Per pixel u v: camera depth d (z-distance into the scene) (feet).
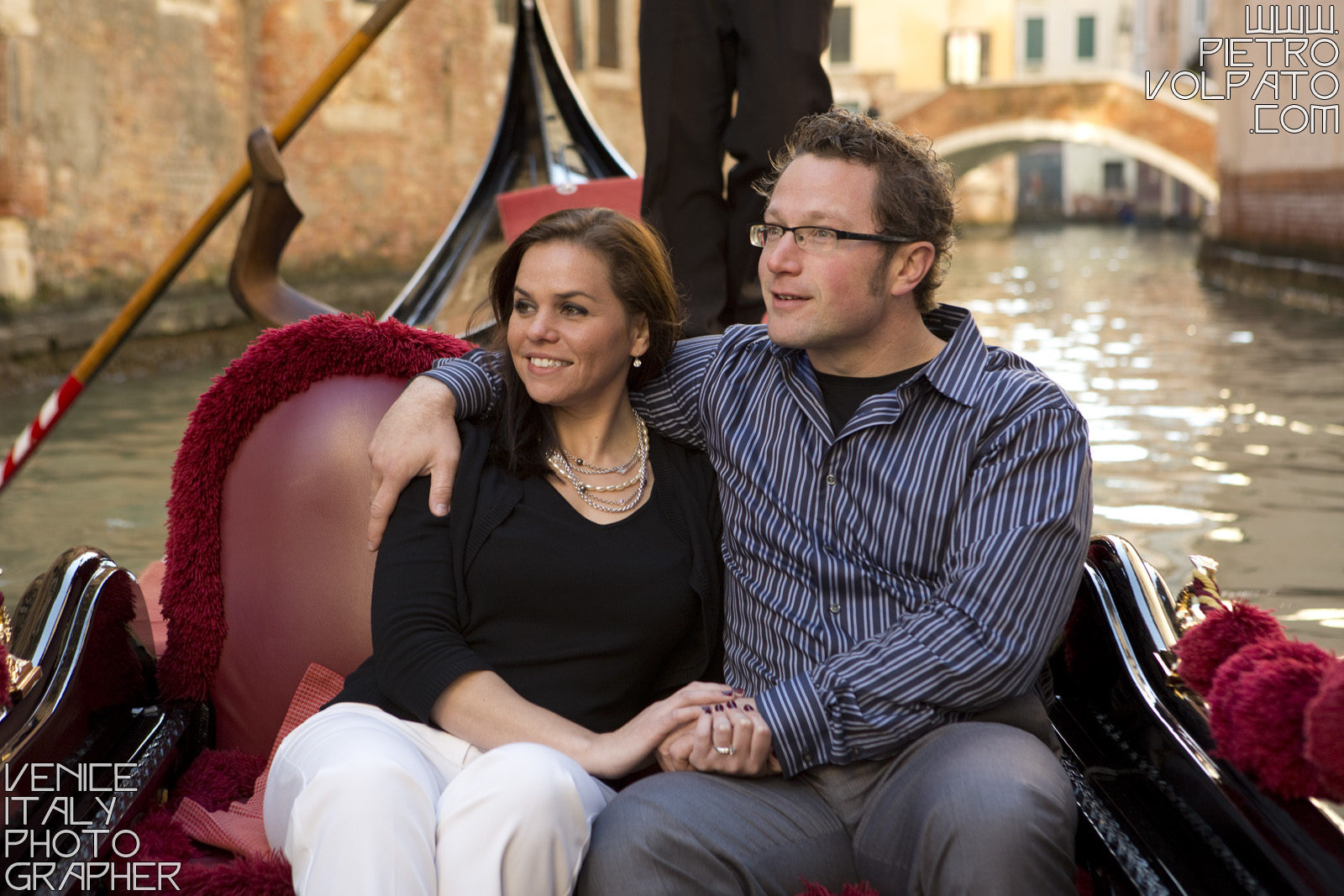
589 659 5.15
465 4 47.24
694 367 5.68
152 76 33.12
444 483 5.20
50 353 28.55
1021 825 4.23
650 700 5.39
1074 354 29.99
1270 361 28.37
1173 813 4.43
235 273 10.76
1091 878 4.69
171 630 5.78
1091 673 5.25
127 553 14.52
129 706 5.50
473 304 12.16
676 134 8.50
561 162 13.91
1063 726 5.34
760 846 4.66
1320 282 41.45
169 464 19.56
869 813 4.78
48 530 15.53
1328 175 41.22
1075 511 4.85
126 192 31.96
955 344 5.12
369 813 4.33
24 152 28.12
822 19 8.35
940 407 5.07
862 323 5.16
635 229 5.37
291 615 5.71
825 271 5.08
